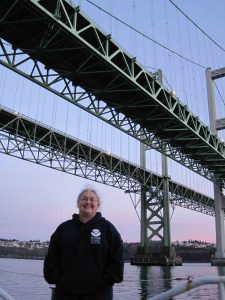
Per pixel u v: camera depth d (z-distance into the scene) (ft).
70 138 176.24
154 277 134.31
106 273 13.01
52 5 81.97
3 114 150.61
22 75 96.22
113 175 207.31
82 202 13.67
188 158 177.99
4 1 78.54
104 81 109.70
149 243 246.27
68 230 13.41
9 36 89.86
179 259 245.24
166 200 246.47
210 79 226.99
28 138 163.43
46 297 69.46
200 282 11.21
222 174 212.02
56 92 105.50
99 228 13.30
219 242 219.82
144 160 251.19
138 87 107.34
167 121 136.77
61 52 94.73
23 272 168.66
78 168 183.62
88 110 117.50
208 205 317.42
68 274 12.89
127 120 134.41
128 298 70.38
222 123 215.72
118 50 97.86
